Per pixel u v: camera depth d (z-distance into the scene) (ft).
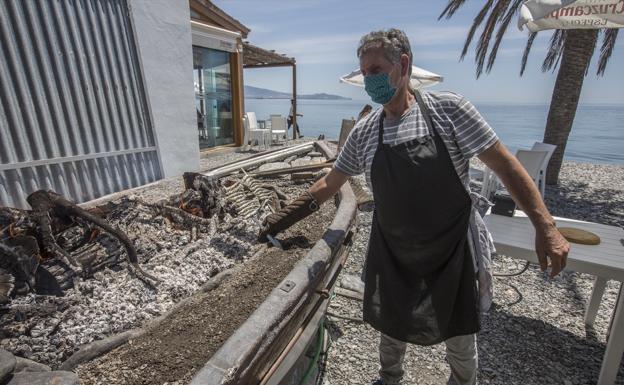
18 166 12.13
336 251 9.30
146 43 16.51
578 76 22.84
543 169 20.40
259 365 5.49
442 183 5.33
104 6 14.64
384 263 6.11
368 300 6.40
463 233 5.64
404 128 5.49
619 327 6.89
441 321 5.71
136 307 7.43
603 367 7.22
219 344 6.15
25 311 6.66
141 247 9.59
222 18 30.89
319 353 7.70
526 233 9.06
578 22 16.71
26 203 12.53
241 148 34.50
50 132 13.05
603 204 20.90
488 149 5.21
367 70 5.39
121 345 6.23
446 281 5.63
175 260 9.23
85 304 7.33
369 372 7.90
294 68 44.57
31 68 12.33
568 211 19.56
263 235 9.55
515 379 7.69
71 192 13.96
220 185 13.83
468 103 5.29
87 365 5.74
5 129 11.80
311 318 7.28
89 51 14.15
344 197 13.32
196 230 10.97
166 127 18.12
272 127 40.88
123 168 16.12
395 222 5.71
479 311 5.98
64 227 9.28
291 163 24.18
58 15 12.98
